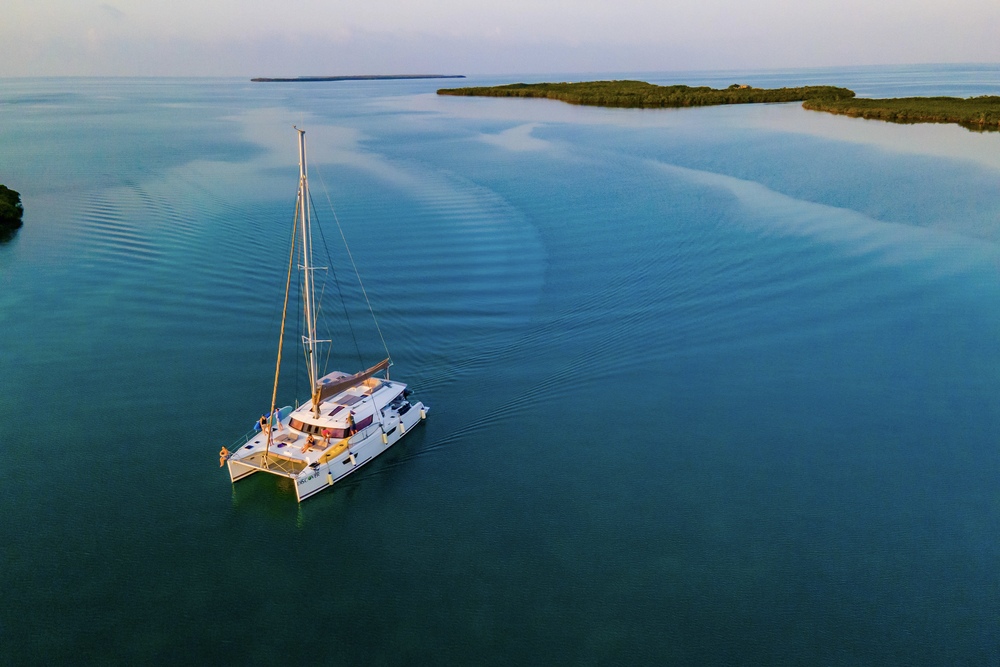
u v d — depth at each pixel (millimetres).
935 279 50719
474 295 48969
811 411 36000
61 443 32688
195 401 36281
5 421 34156
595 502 29781
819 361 40625
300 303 47562
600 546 27391
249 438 32469
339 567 26438
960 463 31984
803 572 26172
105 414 35000
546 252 56844
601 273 52562
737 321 45312
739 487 30625
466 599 25031
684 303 47812
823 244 57469
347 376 34531
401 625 24000
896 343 42406
